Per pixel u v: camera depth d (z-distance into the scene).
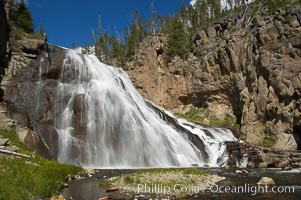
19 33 48.44
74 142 43.78
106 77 56.34
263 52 54.56
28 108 43.12
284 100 50.88
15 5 63.34
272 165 43.69
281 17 54.28
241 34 62.94
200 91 67.19
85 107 47.03
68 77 49.50
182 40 73.38
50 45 49.72
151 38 76.50
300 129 49.34
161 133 50.78
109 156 45.19
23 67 45.62
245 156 47.22
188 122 60.78
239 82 60.75
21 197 18.45
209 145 52.47
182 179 27.75
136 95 61.12
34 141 39.22
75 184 27.31
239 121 61.94
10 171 22.05
